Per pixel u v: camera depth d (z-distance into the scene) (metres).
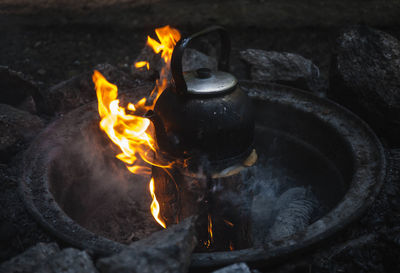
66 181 1.01
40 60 1.63
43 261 0.75
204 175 0.86
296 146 1.16
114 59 1.66
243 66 1.59
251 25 1.90
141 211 1.14
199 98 0.83
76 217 1.05
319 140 1.11
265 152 1.23
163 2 2.16
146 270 0.72
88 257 0.75
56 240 0.83
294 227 0.99
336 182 1.05
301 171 1.18
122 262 0.72
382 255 0.81
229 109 0.83
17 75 1.10
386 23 1.83
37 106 1.18
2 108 1.09
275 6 2.07
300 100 1.14
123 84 1.27
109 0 2.18
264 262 0.79
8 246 0.83
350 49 1.16
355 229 0.85
